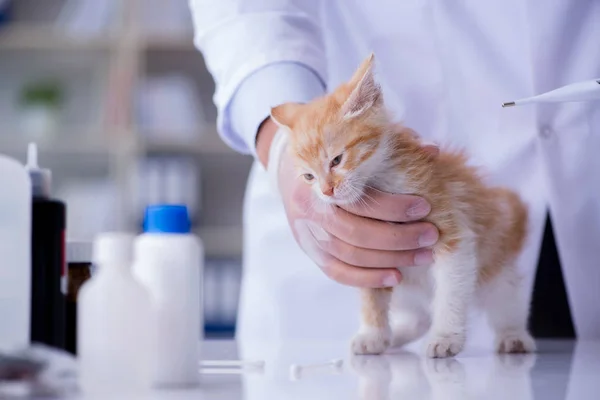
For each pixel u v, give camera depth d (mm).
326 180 971
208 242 3150
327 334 1472
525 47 1253
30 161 792
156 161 3049
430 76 1298
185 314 683
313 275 1467
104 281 657
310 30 1310
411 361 926
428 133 1301
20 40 3072
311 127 1004
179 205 715
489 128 1271
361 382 724
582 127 1235
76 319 802
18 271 709
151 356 673
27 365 639
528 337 1043
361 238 961
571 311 1305
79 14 3092
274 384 712
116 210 2990
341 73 1374
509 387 680
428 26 1296
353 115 982
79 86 3342
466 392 648
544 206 1230
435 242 964
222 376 784
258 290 1538
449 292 973
